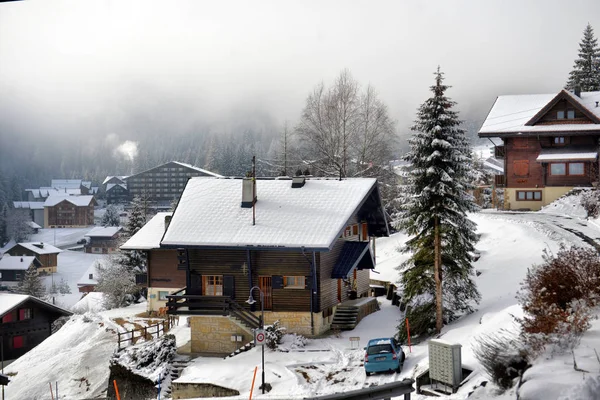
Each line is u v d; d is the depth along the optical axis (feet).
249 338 114.32
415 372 79.00
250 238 112.27
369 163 208.23
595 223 157.17
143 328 132.87
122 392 108.37
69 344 159.12
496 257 138.82
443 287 109.81
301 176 127.54
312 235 110.42
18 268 445.78
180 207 123.65
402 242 194.80
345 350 104.01
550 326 59.72
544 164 205.46
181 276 168.86
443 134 104.68
